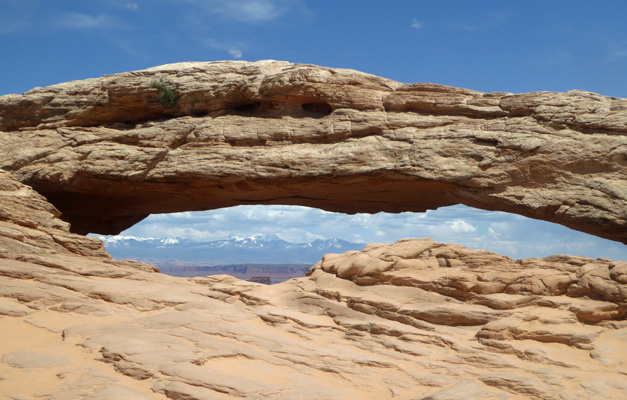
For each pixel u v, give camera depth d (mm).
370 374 12625
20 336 13562
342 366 12984
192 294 17938
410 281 16875
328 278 18531
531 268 16234
